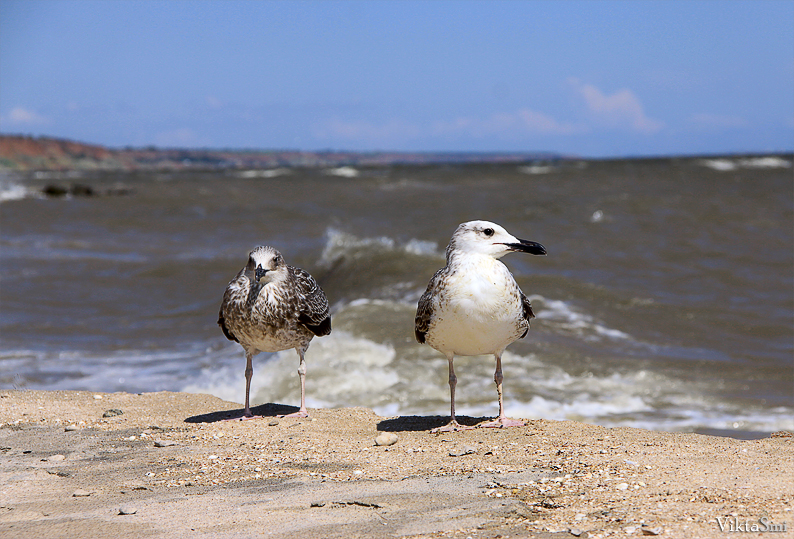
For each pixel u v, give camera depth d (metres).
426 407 9.45
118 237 25.80
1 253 21.34
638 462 5.27
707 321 13.80
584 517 4.21
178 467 5.72
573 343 12.27
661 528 3.93
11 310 15.21
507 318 6.48
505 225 25.08
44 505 4.81
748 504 4.22
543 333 12.70
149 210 33.62
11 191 42.75
